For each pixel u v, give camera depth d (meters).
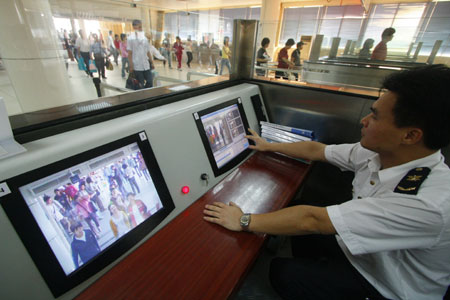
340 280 0.82
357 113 1.26
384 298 0.73
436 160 0.62
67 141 0.62
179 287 0.59
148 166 0.77
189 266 0.64
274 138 1.34
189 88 1.15
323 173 1.58
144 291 0.58
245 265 0.65
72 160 0.59
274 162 1.18
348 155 0.99
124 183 0.70
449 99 0.51
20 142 0.63
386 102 0.60
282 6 7.97
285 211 0.72
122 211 0.68
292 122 1.51
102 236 0.63
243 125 1.27
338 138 1.37
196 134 0.97
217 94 1.21
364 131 0.69
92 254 0.60
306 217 0.67
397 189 0.63
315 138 1.43
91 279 0.59
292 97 1.45
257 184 1.01
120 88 1.84
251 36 1.50
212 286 0.59
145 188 0.75
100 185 0.64
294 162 1.18
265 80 1.53
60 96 1.98
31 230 0.51
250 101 1.39
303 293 0.85
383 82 0.63
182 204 0.86
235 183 1.01
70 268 0.56
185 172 0.89
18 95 1.85
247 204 0.89
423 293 0.69
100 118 0.78
